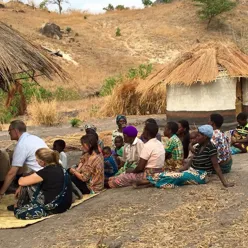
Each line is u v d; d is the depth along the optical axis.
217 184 6.95
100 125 16.70
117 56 43.25
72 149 11.84
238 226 5.27
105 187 7.50
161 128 14.88
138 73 22.45
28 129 16.36
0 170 7.46
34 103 19.50
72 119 17.48
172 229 5.38
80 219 6.00
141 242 5.10
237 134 9.80
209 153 7.04
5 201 7.32
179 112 13.70
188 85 13.20
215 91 13.20
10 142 12.98
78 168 7.42
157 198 6.51
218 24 49.78
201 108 13.34
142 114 19.88
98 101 24.05
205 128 7.00
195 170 7.07
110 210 6.21
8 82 6.15
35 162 6.68
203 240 5.00
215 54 13.47
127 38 47.62
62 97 27.41
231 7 49.19
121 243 5.10
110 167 7.99
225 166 7.51
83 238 5.38
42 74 7.11
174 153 7.53
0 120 19.02
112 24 51.38
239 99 14.05
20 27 45.28
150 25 50.84
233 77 13.13
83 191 7.26
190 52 13.84
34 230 5.84
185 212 5.85
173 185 6.89
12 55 6.29
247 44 18.48
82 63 40.69
